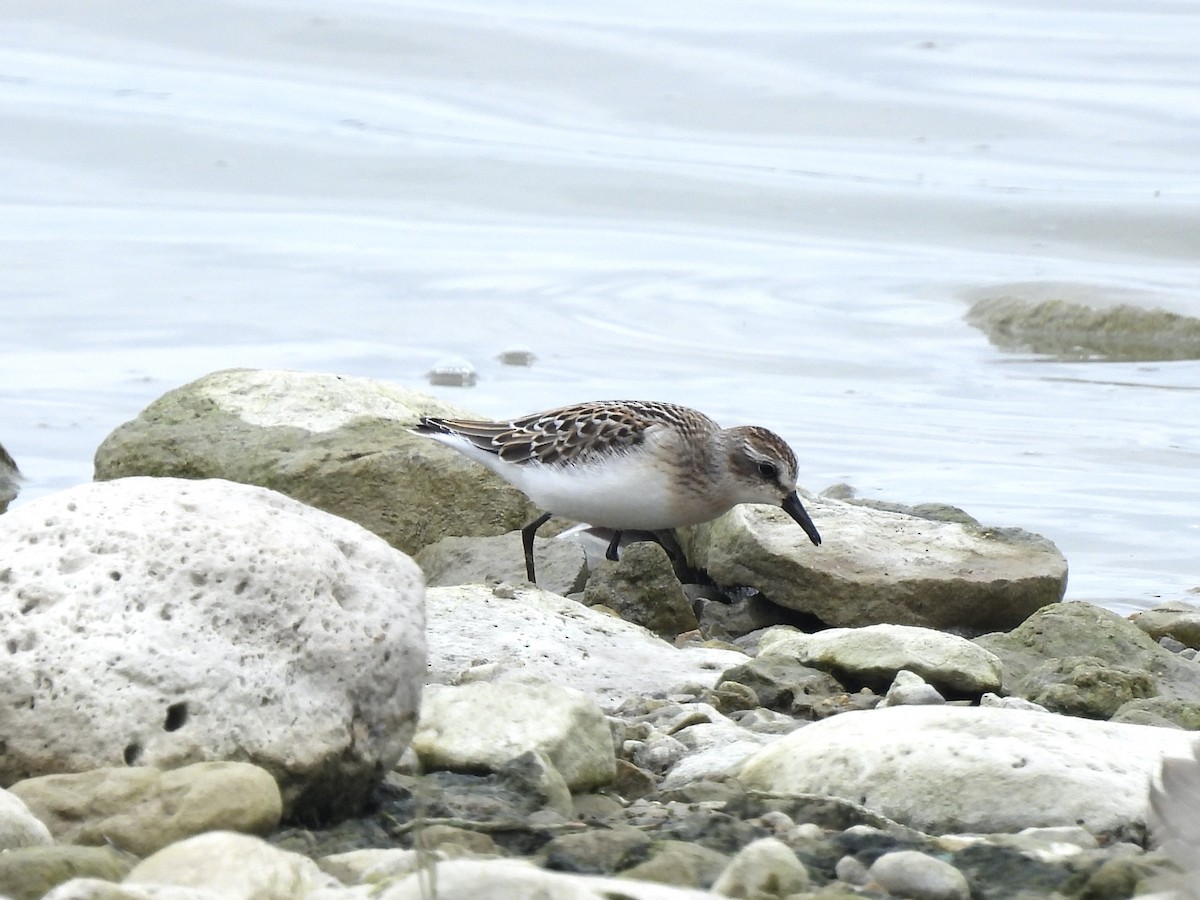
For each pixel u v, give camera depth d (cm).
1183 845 568
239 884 627
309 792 731
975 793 781
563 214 2925
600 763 825
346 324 2280
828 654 1065
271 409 1527
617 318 2358
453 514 1475
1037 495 1691
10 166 3020
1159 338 2347
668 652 1114
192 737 711
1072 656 1095
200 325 2253
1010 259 2711
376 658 749
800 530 1361
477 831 740
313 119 3331
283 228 2766
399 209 2919
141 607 726
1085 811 764
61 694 708
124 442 1511
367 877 664
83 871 626
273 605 738
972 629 1290
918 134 3328
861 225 2891
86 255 2555
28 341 2170
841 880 700
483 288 2467
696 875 689
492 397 1977
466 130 3309
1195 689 1099
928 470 1766
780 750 841
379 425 1510
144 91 3450
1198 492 1716
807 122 3338
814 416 1953
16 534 747
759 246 2770
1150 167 3128
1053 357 2264
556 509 1347
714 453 1316
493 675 1017
